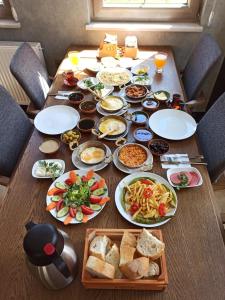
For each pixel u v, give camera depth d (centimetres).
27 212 107
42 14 215
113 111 152
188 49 228
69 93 168
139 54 208
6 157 143
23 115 164
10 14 226
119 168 121
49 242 71
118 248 91
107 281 80
